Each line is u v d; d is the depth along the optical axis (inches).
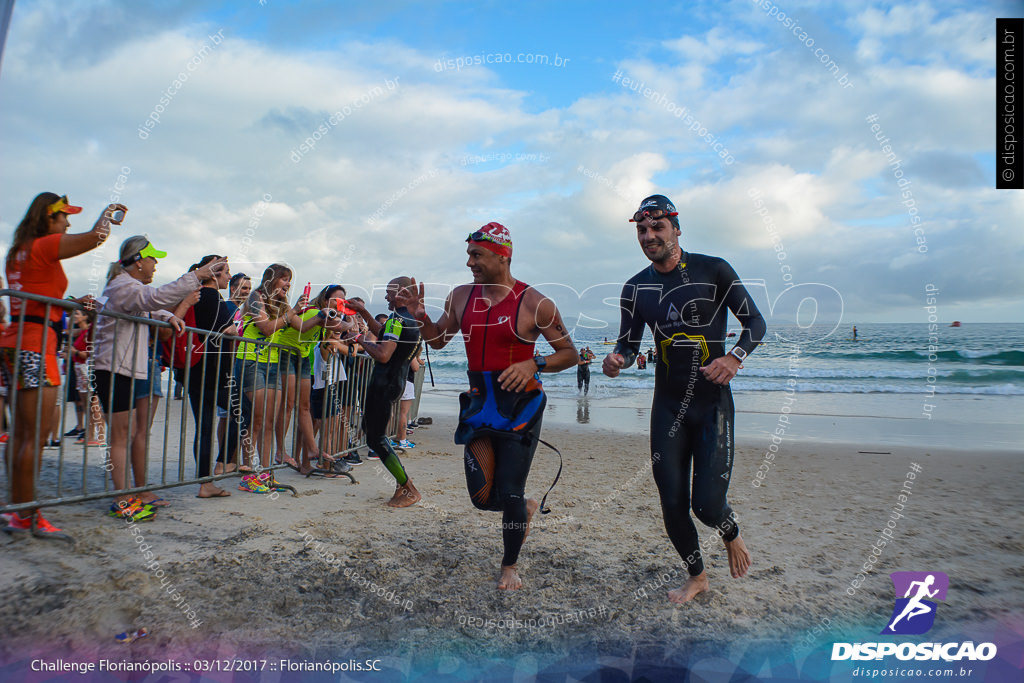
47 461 188.2
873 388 616.7
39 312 116.7
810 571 115.3
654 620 96.0
